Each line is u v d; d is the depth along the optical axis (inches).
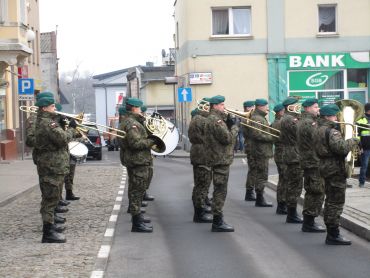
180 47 1280.8
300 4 1119.6
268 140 487.2
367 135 546.6
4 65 960.3
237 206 500.1
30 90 929.5
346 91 1127.6
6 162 949.8
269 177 674.8
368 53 1123.9
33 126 366.9
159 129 386.0
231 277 281.6
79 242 357.4
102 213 466.6
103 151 1560.0
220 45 1122.7
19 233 388.8
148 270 295.6
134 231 390.9
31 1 1374.3
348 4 1119.0
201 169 424.8
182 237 374.6
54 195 353.1
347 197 491.8
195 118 424.8
